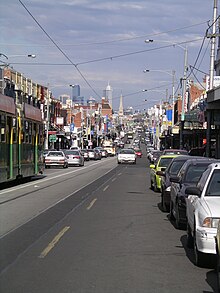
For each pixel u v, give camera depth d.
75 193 23.19
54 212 16.48
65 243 11.23
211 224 8.60
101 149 94.00
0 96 21.98
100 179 33.31
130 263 9.39
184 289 7.71
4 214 15.91
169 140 87.44
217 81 44.62
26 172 27.11
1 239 11.66
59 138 83.94
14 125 24.36
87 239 11.74
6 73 55.50
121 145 167.00
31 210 16.94
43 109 72.19
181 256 10.02
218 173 9.98
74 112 132.38
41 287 7.72
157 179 23.27
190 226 10.26
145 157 95.44
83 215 15.83
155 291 7.56
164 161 23.92
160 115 104.12
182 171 14.22
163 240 11.72
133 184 28.97
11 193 22.88
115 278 8.30
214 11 31.75
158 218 15.25
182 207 12.74
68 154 53.41
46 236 12.08
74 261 9.49
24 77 62.66
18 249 10.55
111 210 17.09
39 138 30.97
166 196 16.16
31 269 8.86
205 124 47.84
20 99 26.81
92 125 136.88
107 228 13.35
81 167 52.06
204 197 9.53
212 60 33.62
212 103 35.22
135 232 12.77
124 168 50.00
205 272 8.78
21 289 7.60
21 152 25.91
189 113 49.62
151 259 9.74
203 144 60.25
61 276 8.39
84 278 8.27
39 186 27.00
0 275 8.44
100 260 9.60
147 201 19.92
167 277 8.42
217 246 7.88
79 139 108.06
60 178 33.88
